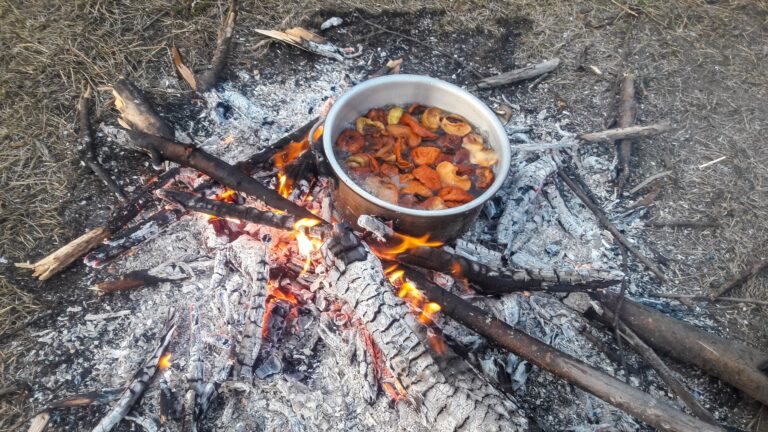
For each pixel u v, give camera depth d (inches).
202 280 27.3
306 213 27.2
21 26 37.1
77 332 25.6
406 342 22.7
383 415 24.1
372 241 25.4
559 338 27.7
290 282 27.0
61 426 23.0
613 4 46.0
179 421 23.0
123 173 31.2
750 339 29.0
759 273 31.6
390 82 28.6
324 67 38.7
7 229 28.5
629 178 35.5
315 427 23.8
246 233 28.2
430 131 28.9
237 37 39.0
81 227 29.2
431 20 43.1
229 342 25.0
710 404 26.9
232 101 34.9
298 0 41.8
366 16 42.4
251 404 24.0
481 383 22.5
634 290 30.2
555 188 33.3
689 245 32.7
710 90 40.9
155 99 34.7
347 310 25.4
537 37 43.3
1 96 33.6
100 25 38.0
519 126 37.5
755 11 46.7
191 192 28.8
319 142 28.4
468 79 40.2
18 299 26.3
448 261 25.7
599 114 39.0
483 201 24.5
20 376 24.2
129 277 26.8
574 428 25.2
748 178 36.0
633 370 27.4
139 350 25.3
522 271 26.2
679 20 45.4
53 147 31.9
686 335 26.8
